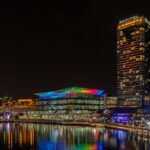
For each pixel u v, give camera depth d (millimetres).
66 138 174375
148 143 150625
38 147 145000
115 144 149000
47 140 166625
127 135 186000
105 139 167250
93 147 141625
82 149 137375
